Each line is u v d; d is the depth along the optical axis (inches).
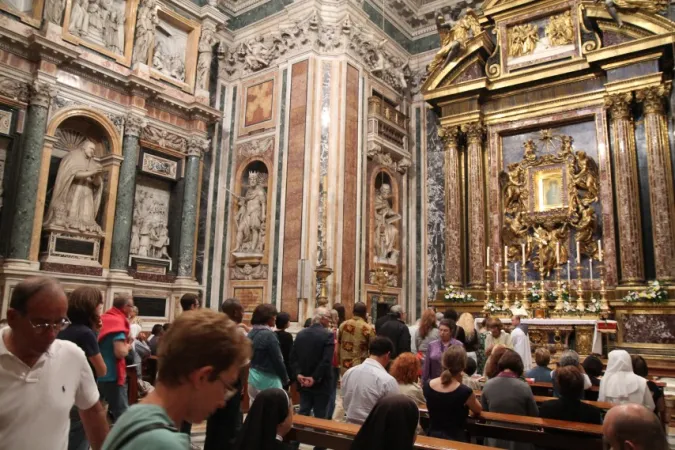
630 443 73.0
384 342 170.9
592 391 235.3
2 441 85.0
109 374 179.2
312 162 506.3
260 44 560.7
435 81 570.3
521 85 534.6
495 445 186.1
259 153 543.5
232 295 534.0
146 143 489.4
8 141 407.2
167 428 51.8
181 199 516.7
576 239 497.4
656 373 401.7
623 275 459.5
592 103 502.3
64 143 449.7
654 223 452.1
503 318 473.7
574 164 509.0
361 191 530.6
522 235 525.3
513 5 545.3
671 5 497.4
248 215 538.0
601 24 494.9
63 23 434.3
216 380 57.8
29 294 86.1
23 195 397.7
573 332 453.1
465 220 554.6
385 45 594.9
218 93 570.3
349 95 527.2
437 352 220.7
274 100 542.3
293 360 229.1
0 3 401.7
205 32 550.0
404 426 103.4
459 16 620.7
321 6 535.5
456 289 532.4
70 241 426.9
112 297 438.6
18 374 87.4
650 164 460.1
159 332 352.5
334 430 148.5
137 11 496.1
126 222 458.9
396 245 582.9
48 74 414.9
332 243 491.5
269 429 118.3
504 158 551.2
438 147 610.2
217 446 156.9
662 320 430.9
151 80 487.5
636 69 474.0
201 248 531.5
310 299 474.3
